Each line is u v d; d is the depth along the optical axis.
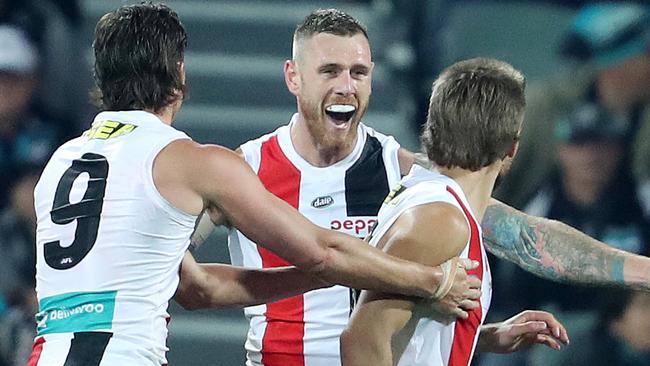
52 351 10.87
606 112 23.59
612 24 24.33
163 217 11.02
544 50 26.38
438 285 10.56
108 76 11.48
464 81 10.91
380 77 28.31
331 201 13.57
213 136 27.28
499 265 22.77
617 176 23.42
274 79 28.66
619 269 12.08
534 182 23.50
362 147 13.74
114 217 11.02
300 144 13.66
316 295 13.37
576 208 23.41
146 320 10.98
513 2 26.75
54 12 26.52
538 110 23.67
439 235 10.60
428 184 10.95
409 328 10.79
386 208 11.24
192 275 12.40
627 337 22.19
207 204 11.23
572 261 12.24
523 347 12.75
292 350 13.44
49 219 11.31
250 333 13.73
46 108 25.09
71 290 10.98
